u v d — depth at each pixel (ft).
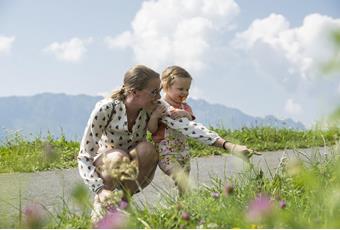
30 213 12.18
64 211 13.38
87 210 13.47
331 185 11.84
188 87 16.62
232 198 12.90
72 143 34.22
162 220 12.48
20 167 27.78
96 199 13.93
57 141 33.91
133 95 14.58
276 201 12.57
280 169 16.21
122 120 14.70
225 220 11.50
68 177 25.32
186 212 11.88
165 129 15.89
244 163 15.20
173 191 14.94
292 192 13.82
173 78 16.48
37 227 12.07
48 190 21.35
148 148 14.70
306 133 37.78
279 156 29.86
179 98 16.52
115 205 12.41
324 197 11.00
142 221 11.75
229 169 25.72
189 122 15.19
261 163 26.25
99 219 11.91
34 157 28.63
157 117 15.14
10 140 34.09
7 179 24.54
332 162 14.88
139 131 15.25
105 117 14.61
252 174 15.83
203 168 26.35
